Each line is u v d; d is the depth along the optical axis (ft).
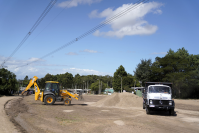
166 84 58.95
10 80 202.80
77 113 51.44
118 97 82.94
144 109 64.49
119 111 57.77
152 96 51.13
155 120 41.22
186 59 178.50
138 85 298.76
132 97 81.71
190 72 166.81
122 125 34.73
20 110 56.80
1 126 31.40
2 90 199.41
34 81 78.07
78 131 29.89
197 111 61.21
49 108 63.46
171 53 208.33
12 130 29.07
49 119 40.60
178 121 40.55
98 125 34.60
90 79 478.59
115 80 286.05
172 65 175.63
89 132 29.35
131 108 68.13
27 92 81.20
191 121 40.78
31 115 46.24
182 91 180.65
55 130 30.40
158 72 179.83
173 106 49.08
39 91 77.97
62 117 43.65
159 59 187.62
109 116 46.52
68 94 78.48
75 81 485.56
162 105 49.16
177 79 167.94
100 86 335.26
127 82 278.05
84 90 388.16
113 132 29.35
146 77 224.12
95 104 82.48
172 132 30.25
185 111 61.00
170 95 51.83
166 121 40.22
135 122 38.19
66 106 72.28
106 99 83.41
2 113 47.42
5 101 92.63
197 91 175.32
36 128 31.58
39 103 86.28
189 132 30.53
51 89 76.95
